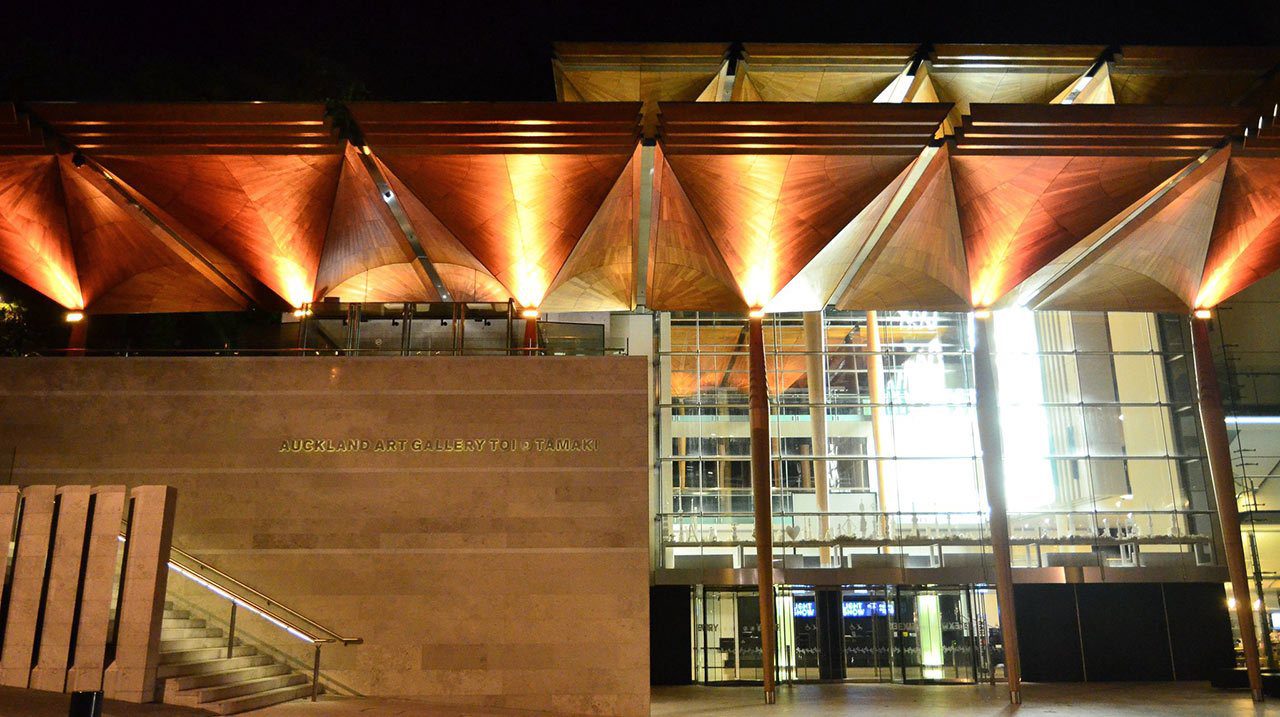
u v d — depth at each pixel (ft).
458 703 53.26
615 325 87.56
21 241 69.05
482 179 65.00
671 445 84.12
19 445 57.52
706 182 65.92
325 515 56.65
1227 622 80.48
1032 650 79.61
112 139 62.23
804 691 71.87
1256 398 90.94
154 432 57.82
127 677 39.37
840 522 82.33
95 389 58.44
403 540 56.24
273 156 63.62
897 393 85.46
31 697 37.24
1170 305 75.97
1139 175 65.21
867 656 80.07
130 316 91.15
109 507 41.73
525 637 54.85
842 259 72.59
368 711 45.03
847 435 84.43
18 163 63.87
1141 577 78.84
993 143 64.08
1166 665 79.36
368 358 59.47
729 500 82.89
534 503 57.06
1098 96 72.49
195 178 64.64
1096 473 84.58
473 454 57.93
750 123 62.80
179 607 54.44
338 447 57.88
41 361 58.85
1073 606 80.53
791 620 80.79
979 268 70.23
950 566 79.36
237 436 57.88
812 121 62.64
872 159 64.28
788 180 65.36
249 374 59.11
